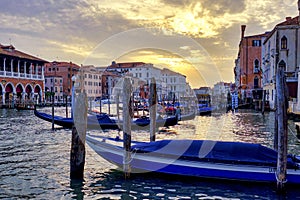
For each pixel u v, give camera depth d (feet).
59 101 208.13
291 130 59.21
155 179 27.99
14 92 165.78
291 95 100.01
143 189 25.95
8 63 175.52
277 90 24.29
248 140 51.29
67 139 50.31
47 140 49.24
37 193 25.12
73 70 245.65
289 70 111.45
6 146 43.75
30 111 129.29
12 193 25.08
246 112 112.47
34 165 32.86
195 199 24.14
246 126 71.05
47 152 39.42
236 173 26.40
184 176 27.68
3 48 172.65
